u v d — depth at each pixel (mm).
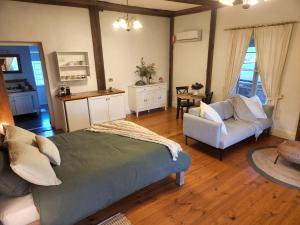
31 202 1591
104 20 4898
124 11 5066
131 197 2393
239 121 3840
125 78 5633
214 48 5027
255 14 4082
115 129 2938
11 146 1770
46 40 4246
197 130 3422
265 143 3791
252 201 2305
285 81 3852
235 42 4477
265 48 3975
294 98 3773
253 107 3844
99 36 4812
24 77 5891
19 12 3863
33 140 2170
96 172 1866
